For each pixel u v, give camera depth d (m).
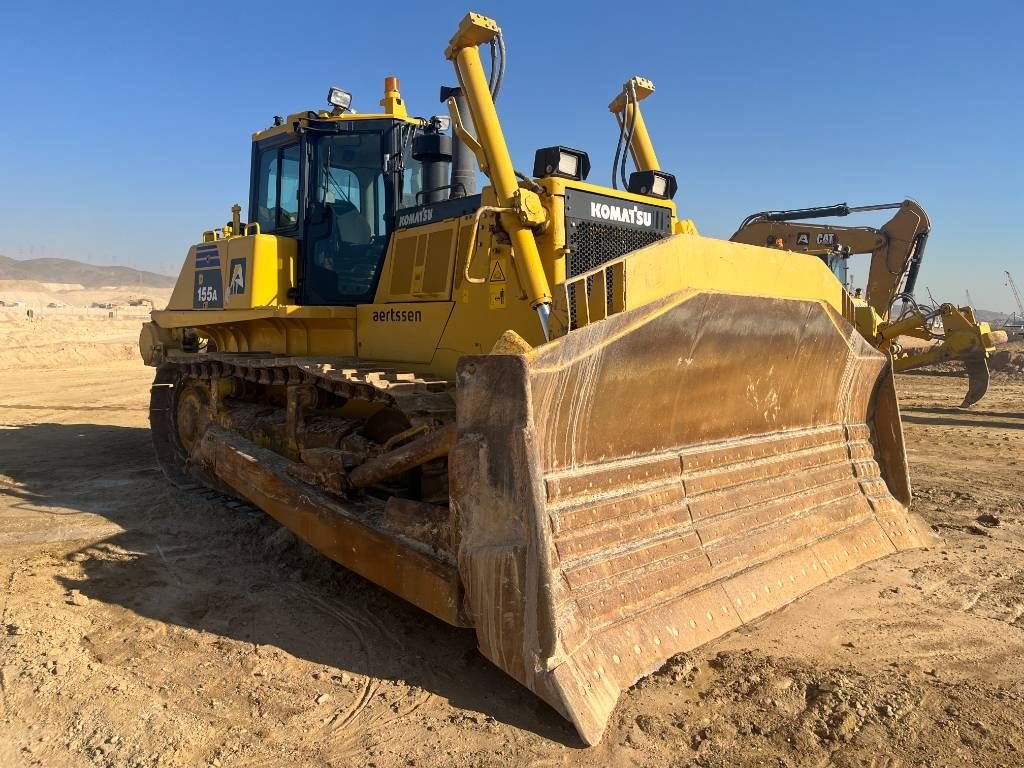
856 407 5.73
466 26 4.59
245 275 6.64
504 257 4.83
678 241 4.19
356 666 3.80
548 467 3.55
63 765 2.96
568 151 4.71
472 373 3.49
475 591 3.46
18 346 23.39
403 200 6.30
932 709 3.33
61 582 4.88
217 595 4.72
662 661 3.63
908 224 16.84
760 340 4.54
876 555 5.22
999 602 4.55
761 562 4.46
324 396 6.10
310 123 6.38
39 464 8.60
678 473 4.25
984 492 7.46
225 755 3.03
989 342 13.00
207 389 7.57
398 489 4.89
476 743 3.11
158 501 6.91
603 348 3.59
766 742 3.09
